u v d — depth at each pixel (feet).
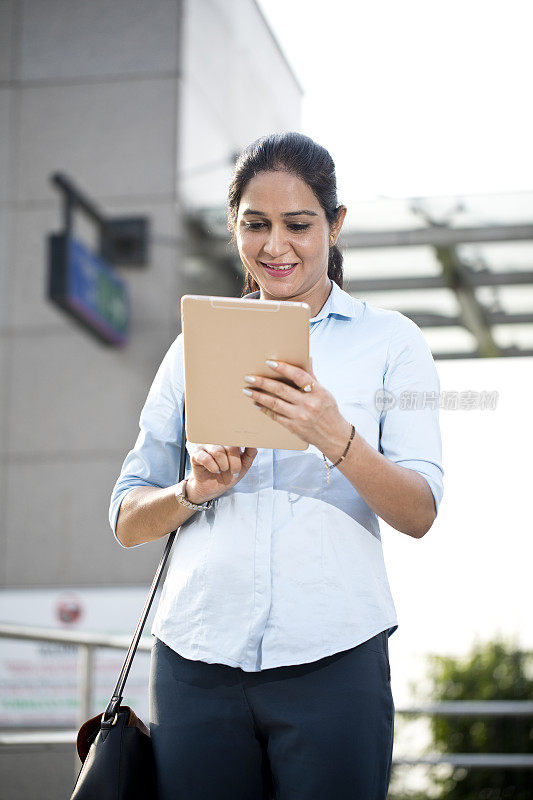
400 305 21.36
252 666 5.22
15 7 22.17
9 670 18.51
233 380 4.72
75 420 21.11
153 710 5.50
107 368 21.13
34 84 21.95
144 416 6.07
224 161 20.39
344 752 5.08
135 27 21.70
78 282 19.92
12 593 19.89
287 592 5.24
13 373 21.36
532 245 19.33
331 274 6.38
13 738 10.51
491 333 21.48
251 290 6.45
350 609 5.23
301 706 5.16
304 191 5.47
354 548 5.34
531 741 19.56
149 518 5.58
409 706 14.90
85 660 10.61
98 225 21.18
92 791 5.21
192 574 5.42
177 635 5.42
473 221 19.21
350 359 5.61
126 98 21.56
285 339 4.60
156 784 5.45
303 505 5.35
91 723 5.65
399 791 19.51
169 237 21.15
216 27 20.35
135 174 21.36
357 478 4.98
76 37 21.93
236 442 4.98
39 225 21.66
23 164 21.80
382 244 19.47
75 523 20.70
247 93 19.35
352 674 5.19
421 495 5.20
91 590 19.74
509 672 20.36
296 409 4.70
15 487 20.99
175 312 21.06
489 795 19.22
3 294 21.59
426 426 5.52
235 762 5.30
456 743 19.83
